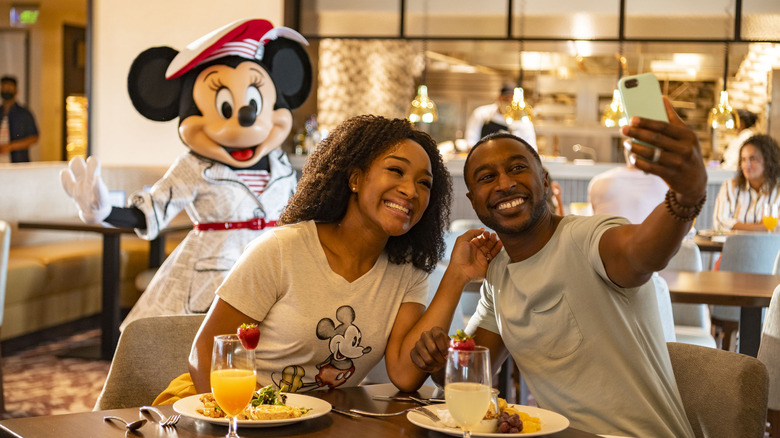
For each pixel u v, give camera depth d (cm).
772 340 274
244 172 402
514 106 684
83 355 508
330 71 995
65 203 622
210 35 395
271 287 189
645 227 161
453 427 152
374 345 195
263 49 422
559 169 717
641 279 172
